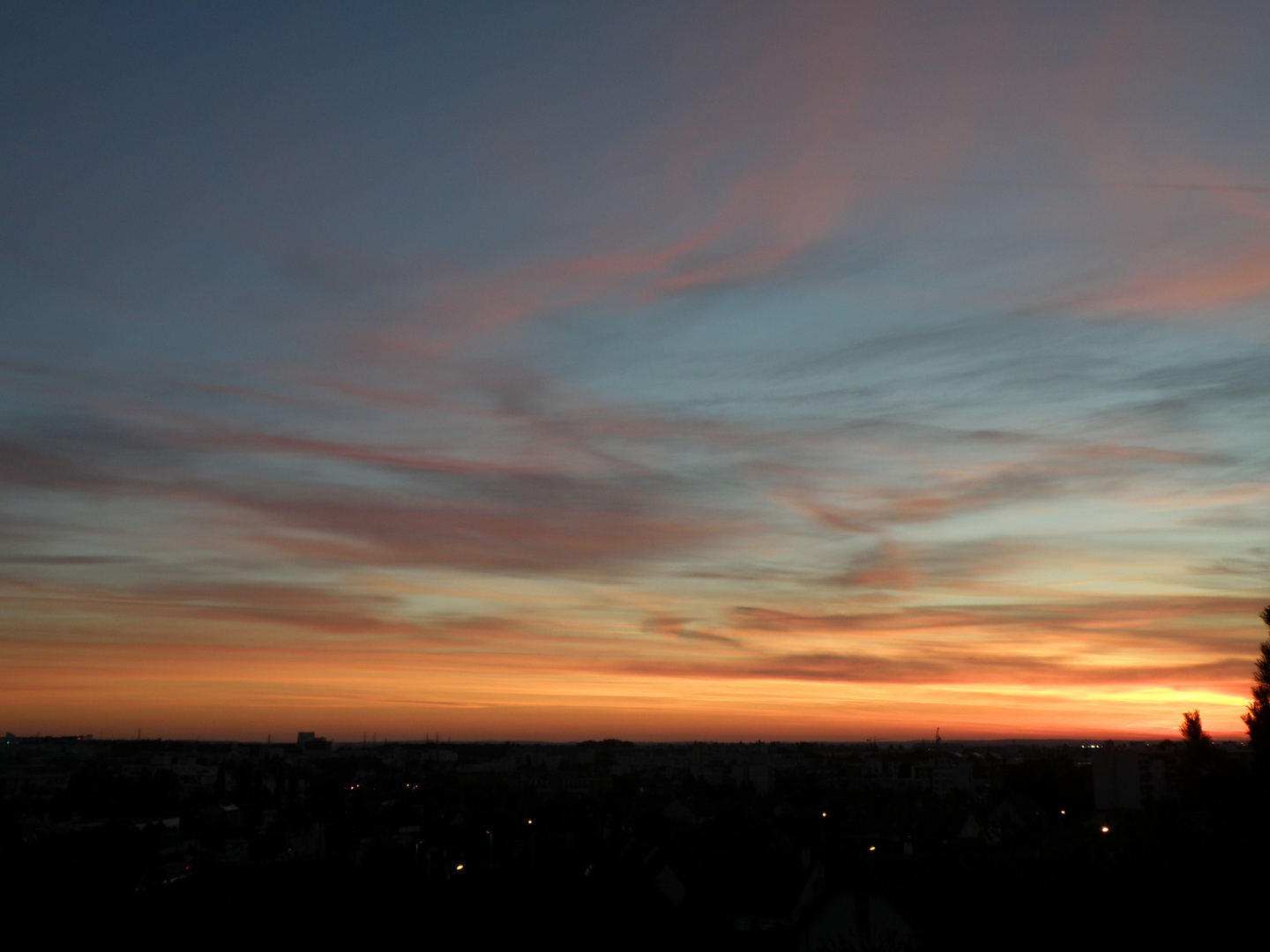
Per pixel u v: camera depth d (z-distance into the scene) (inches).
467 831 3491.6
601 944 797.9
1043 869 598.5
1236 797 516.1
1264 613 579.2
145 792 5482.3
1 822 2851.9
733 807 3939.5
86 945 711.7
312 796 5526.6
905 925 1209.4
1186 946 478.6
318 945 741.9
